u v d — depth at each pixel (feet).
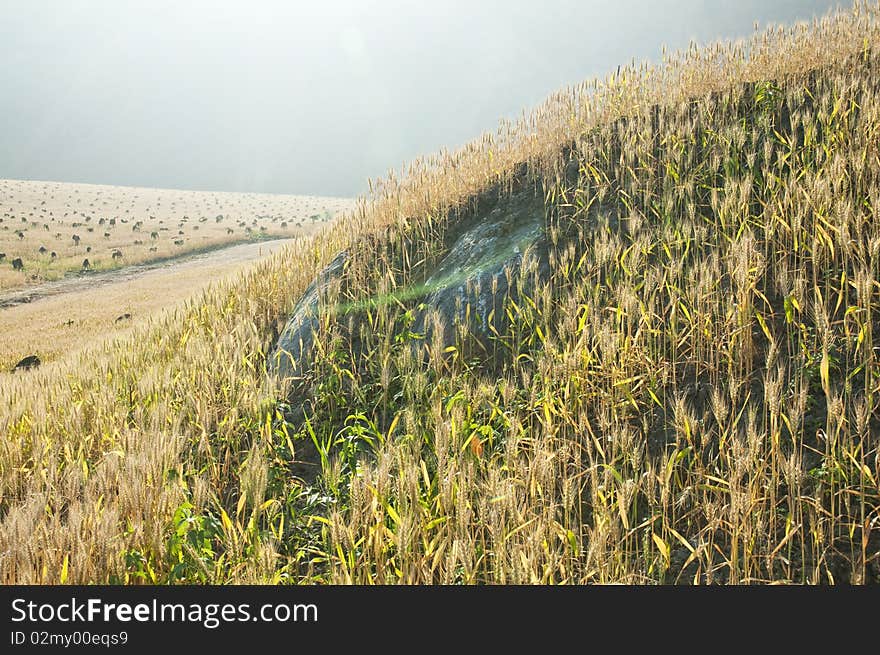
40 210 225.97
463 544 11.50
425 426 18.26
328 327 25.81
